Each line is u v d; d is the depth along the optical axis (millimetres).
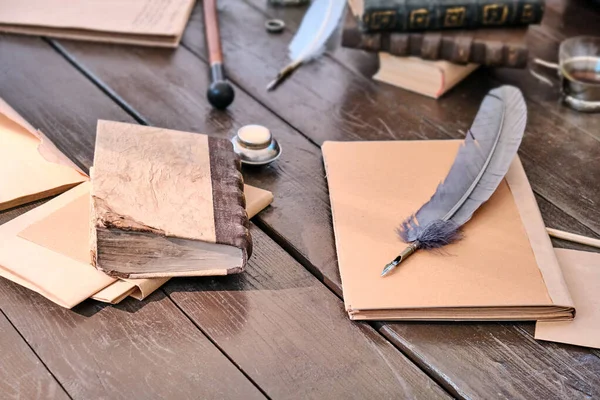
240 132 1494
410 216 1407
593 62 1664
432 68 1640
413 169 1477
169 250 1314
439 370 1278
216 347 1288
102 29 1711
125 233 1299
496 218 1415
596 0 1869
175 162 1383
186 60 1697
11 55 1678
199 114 1591
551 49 1770
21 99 1590
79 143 1524
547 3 1876
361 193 1437
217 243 1311
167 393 1250
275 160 1507
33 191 1411
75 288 1305
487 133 1494
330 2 1750
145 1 1785
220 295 1334
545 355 1299
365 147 1508
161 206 1327
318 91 1651
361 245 1370
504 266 1357
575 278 1373
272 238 1406
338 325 1312
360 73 1697
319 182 1480
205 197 1352
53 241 1349
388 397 1258
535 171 1525
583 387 1277
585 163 1549
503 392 1268
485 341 1307
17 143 1469
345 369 1276
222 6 1820
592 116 1638
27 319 1301
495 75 1706
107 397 1245
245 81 1659
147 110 1591
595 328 1324
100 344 1284
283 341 1296
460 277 1342
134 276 1313
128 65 1677
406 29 1635
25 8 1744
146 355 1278
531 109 1640
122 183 1340
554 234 1423
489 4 1629
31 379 1255
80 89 1621
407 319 1314
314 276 1362
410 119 1610
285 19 1810
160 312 1314
